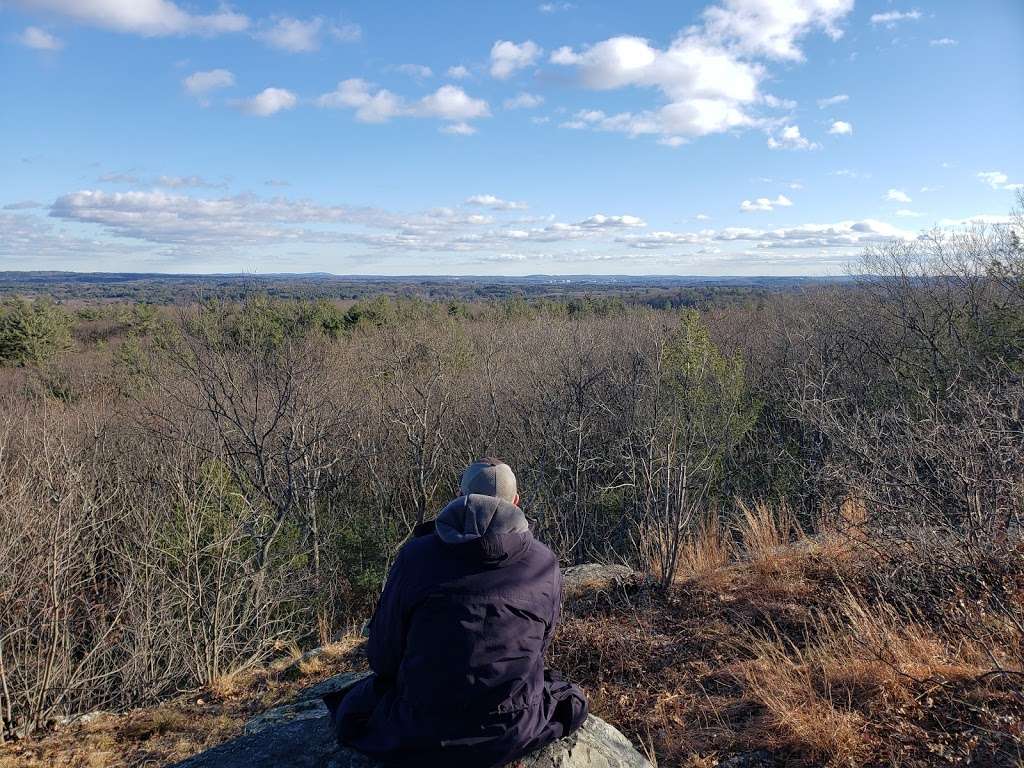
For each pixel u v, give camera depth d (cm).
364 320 2594
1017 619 346
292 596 1093
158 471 1151
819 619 426
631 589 541
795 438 1262
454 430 1658
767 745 319
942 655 346
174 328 1487
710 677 396
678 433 827
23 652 771
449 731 208
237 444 1393
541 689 225
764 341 2036
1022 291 1241
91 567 968
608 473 1491
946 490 416
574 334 1928
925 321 1414
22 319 2411
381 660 230
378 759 220
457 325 2277
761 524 623
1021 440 418
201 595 895
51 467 885
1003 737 281
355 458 1497
